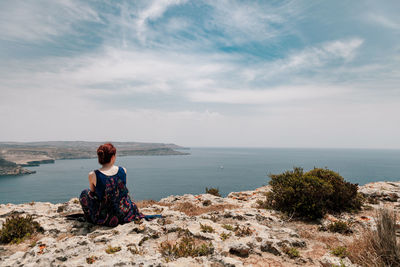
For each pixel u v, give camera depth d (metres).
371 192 11.34
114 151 5.96
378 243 4.52
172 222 6.25
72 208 8.70
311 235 6.27
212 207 9.89
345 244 5.54
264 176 182.38
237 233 5.51
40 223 6.27
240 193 13.52
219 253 4.34
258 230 6.00
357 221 7.39
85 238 4.85
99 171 5.76
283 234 5.92
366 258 4.44
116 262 3.61
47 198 121.19
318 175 10.27
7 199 118.12
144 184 146.88
